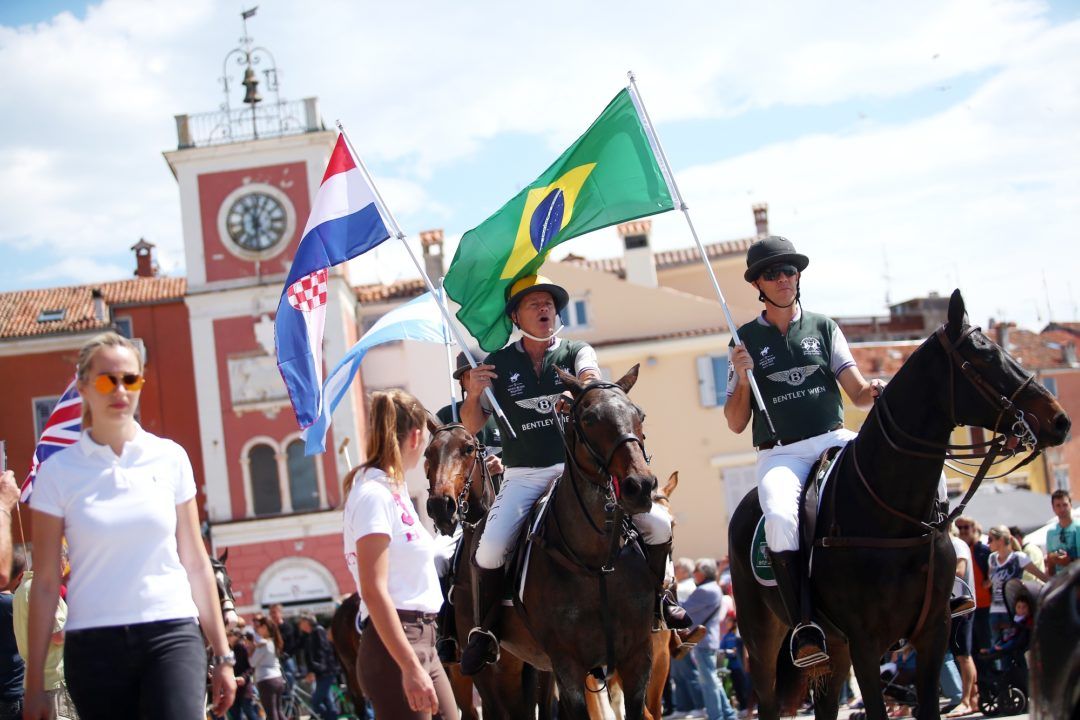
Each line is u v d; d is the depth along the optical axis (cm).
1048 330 6612
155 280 5062
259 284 4609
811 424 891
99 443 618
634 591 802
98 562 602
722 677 1992
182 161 4681
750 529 925
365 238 1139
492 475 1022
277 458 4553
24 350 4691
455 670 1012
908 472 782
